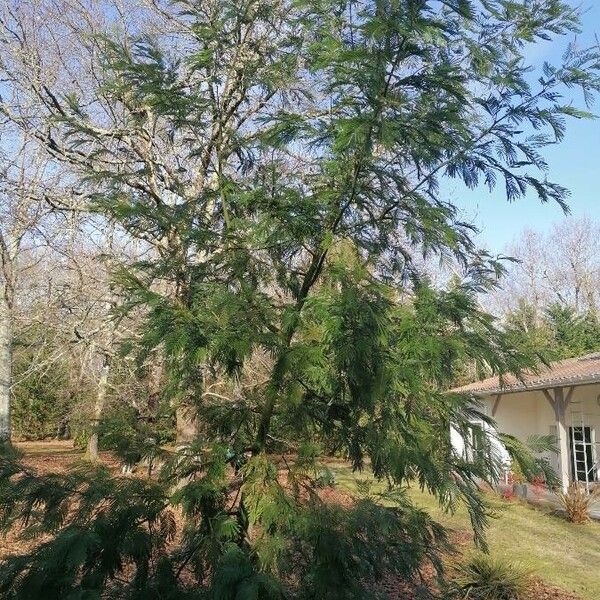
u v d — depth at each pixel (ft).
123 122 25.63
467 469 10.38
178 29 29.71
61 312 30.35
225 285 11.44
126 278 10.94
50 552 8.57
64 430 89.61
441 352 9.37
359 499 10.02
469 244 11.90
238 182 12.76
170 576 9.75
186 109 12.78
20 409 88.79
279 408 10.71
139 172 14.67
